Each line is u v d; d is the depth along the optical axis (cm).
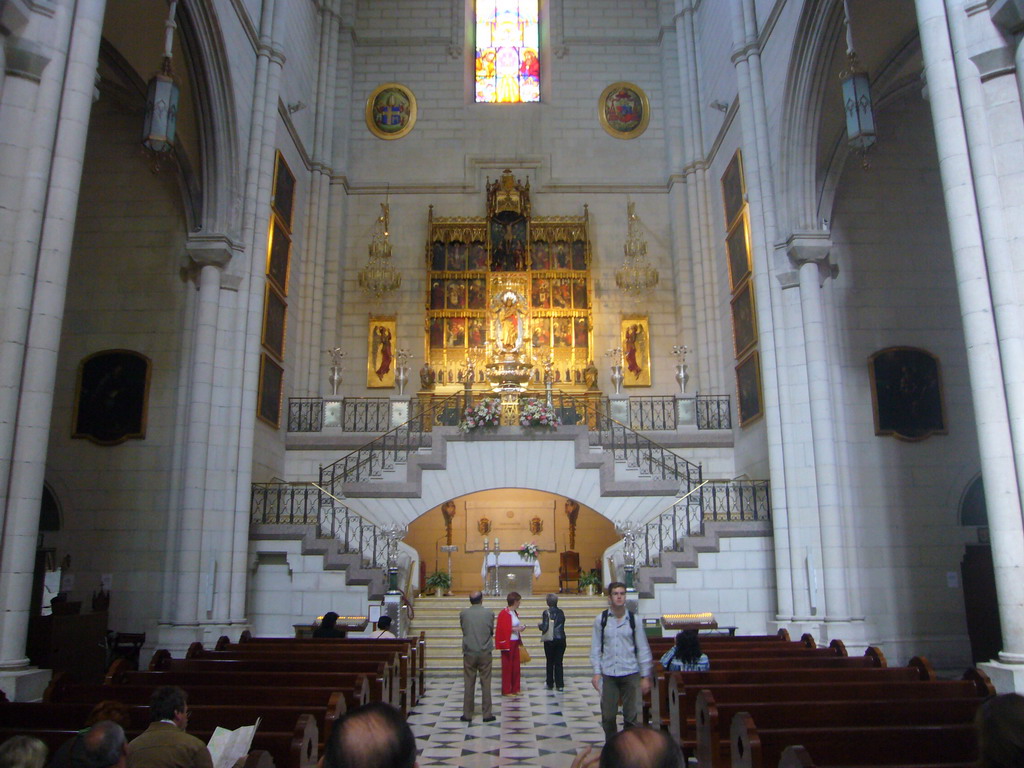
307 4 2298
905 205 1756
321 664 945
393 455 1962
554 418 1892
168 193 1745
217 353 1575
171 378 1662
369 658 1016
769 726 661
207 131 1573
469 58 2677
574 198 2522
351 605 1590
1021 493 830
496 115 2589
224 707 672
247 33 1702
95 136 1770
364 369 2370
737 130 2009
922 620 1569
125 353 1672
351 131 2562
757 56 1766
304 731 597
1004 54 898
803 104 1587
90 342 1684
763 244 1659
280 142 2000
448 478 1878
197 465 1502
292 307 2141
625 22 2662
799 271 1603
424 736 1005
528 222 2427
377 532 1759
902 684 755
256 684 851
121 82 1662
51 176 915
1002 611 827
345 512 1803
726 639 1202
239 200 1652
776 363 1591
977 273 885
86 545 1597
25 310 873
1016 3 862
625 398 2180
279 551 1611
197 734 612
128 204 1742
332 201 2420
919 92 1762
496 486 1877
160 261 1714
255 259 1662
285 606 1599
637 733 231
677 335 2392
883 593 1575
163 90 1146
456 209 2509
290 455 2034
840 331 1691
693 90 2406
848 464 1631
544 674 1491
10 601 830
